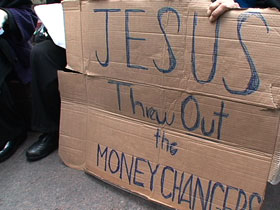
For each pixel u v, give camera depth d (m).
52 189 1.10
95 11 0.93
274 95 0.72
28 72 1.43
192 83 0.82
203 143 0.87
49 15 1.10
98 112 1.07
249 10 0.69
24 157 1.32
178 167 0.93
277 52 0.69
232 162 0.83
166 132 0.92
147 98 0.92
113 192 1.08
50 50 1.19
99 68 1.00
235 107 0.78
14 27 1.27
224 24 0.73
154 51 0.85
